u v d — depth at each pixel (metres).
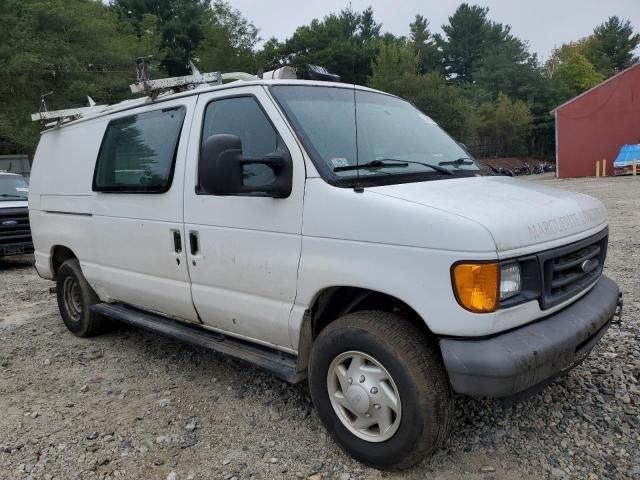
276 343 3.50
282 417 3.71
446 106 37.62
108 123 4.76
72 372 4.67
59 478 3.14
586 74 65.62
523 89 56.28
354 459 3.17
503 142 50.56
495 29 70.62
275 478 3.06
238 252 3.52
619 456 3.09
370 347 2.92
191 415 3.80
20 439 3.57
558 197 3.29
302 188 3.16
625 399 3.68
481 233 2.56
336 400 3.19
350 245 2.96
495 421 3.49
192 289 3.91
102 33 26.53
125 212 4.41
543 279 2.80
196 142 3.81
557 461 3.07
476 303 2.58
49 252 5.70
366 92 4.10
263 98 3.46
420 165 3.47
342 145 3.34
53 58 23.72
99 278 4.92
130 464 3.25
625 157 28.78
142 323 4.58
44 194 5.68
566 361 2.84
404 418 2.83
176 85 4.20
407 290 2.76
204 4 46.97
